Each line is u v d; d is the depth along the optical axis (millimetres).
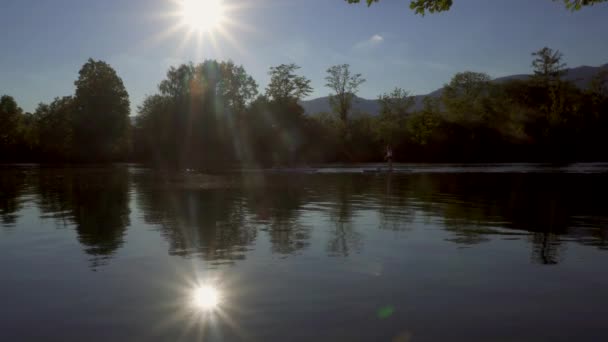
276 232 7695
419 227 8180
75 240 7156
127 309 3938
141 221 9133
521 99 75125
